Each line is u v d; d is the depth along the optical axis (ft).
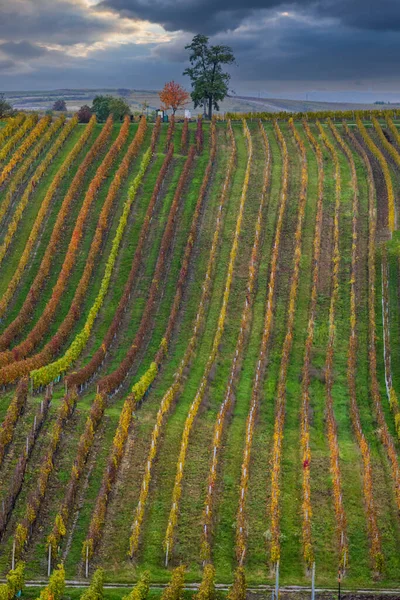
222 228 253.65
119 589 104.37
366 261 234.58
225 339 195.31
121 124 362.12
